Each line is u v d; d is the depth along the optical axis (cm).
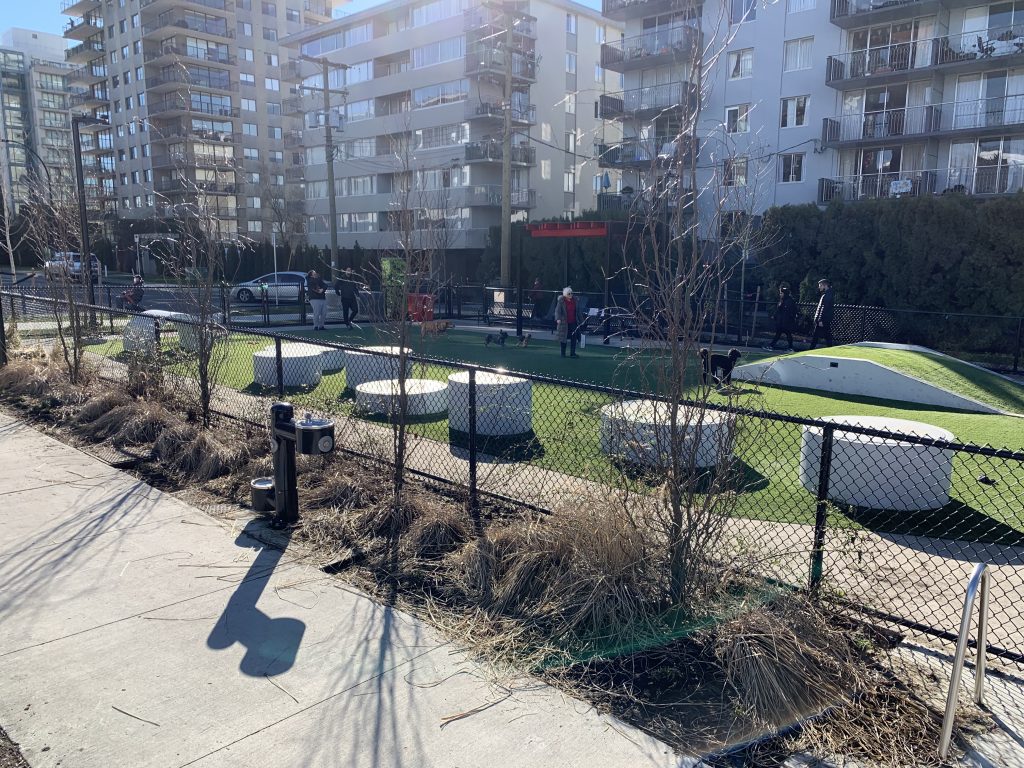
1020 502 627
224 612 423
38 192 1563
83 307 1048
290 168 5988
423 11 4703
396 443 611
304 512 577
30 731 316
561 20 4644
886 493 602
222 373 1267
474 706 336
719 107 3184
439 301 2678
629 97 3319
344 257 4388
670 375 416
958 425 922
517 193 4419
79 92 8406
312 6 7531
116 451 750
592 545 423
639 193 497
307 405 820
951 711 297
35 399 976
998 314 1861
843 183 2912
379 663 371
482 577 447
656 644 382
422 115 4709
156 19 6506
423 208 977
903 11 2723
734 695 343
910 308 2033
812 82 2962
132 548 514
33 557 496
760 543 514
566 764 297
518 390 838
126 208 7444
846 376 1162
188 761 297
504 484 613
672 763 299
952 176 2716
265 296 2275
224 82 6694
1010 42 2577
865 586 462
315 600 440
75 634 398
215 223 1096
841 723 323
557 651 380
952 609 432
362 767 294
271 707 333
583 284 2858
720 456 425
